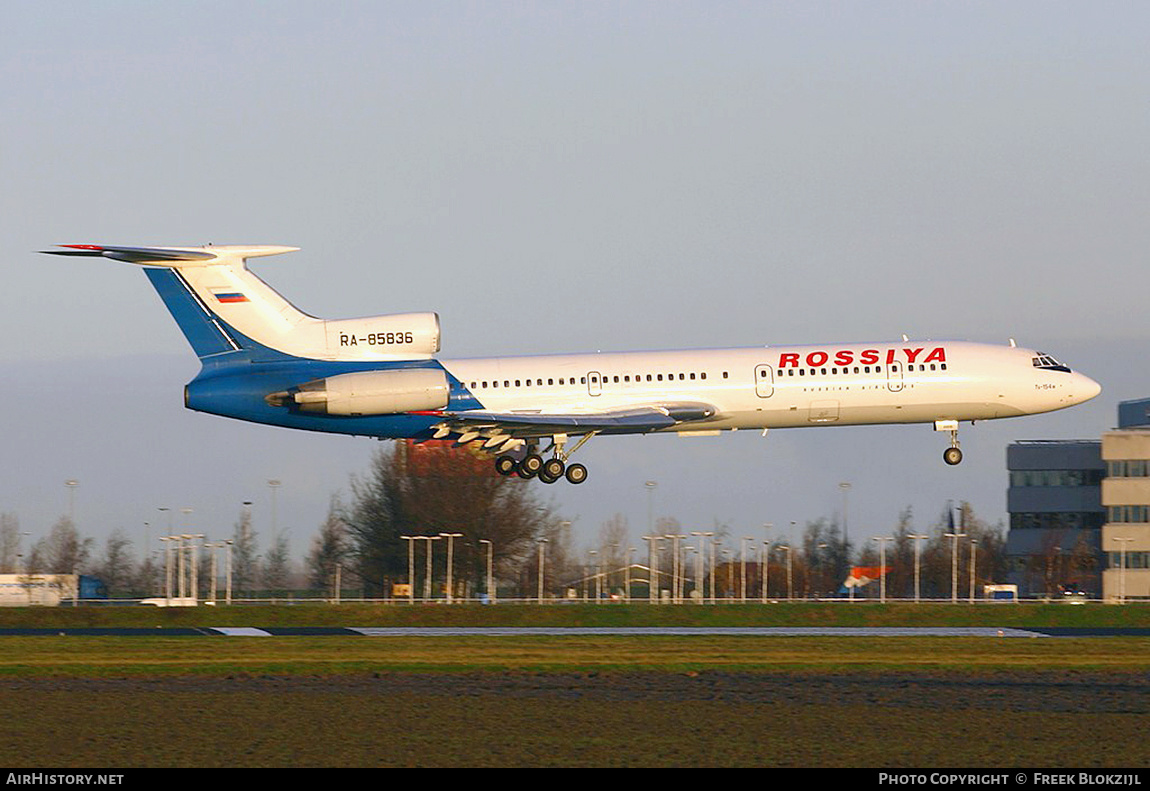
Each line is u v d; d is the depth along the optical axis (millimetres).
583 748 127562
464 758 123625
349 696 157500
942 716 143625
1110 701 153250
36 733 135625
